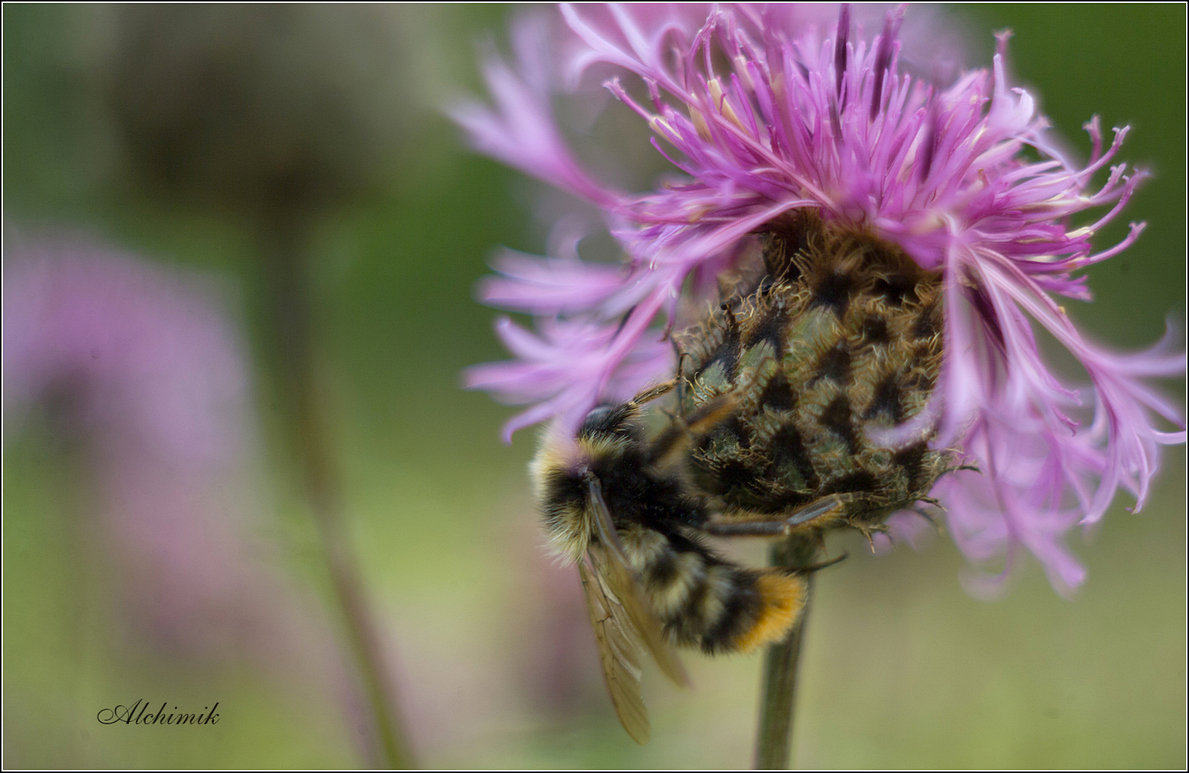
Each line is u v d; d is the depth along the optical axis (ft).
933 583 1.10
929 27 0.83
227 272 1.04
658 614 0.78
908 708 1.08
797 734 1.05
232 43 0.86
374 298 1.80
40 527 1.02
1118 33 1.57
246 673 1.02
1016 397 0.73
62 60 0.91
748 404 0.74
